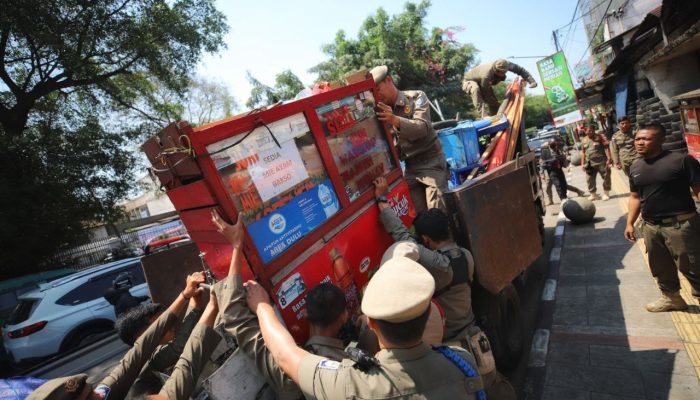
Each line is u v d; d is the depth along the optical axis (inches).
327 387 60.4
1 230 446.3
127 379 91.1
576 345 147.1
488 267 119.1
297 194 89.5
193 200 81.6
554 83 567.5
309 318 78.4
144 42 547.2
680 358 126.0
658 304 154.9
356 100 110.3
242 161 79.9
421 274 60.9
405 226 118.3
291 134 90.0
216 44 626.2
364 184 108.2
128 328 108.1
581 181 531.5
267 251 81.9
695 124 223.9
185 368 81.1
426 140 144.9
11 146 459.8
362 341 88.0
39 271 538.6
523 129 251.1
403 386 57.0
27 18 455.2
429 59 1121.4
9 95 547.2
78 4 494.0
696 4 285.6
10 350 274.5
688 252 136.3
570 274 212.7
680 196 135.2
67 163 524.4
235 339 79.3
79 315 283.7
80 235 557.3
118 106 645.9
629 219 155.2
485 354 99.4
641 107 419.2
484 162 222.8
